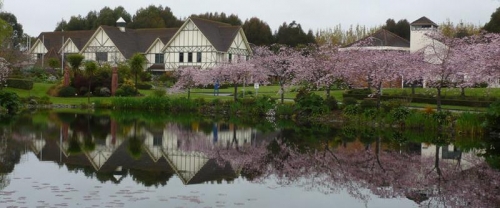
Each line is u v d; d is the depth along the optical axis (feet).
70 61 198.18
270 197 49.26
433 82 112.37
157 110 160.66
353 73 126.41
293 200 48.55
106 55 269.64
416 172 63.21
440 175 61.62
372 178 59.36
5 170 58.39
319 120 126.72
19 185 50.57
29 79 198.59
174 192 49.60
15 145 77.82
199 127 112.16
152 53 268.62
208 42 249.75
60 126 106.32
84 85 192.24
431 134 100.94
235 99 154.10
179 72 189.06
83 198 46.01
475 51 102.42
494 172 63.57
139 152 74.33
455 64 106.42
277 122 125.49
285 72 143.84
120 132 98.73
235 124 120.16
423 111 111.86
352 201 48.85
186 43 254.88
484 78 97.60
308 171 63.00
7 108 141.90
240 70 152.97
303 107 133.08
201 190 50.96
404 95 140.87
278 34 345.51
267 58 146.92
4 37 212.64
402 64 120.06
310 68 134.51
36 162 64.08
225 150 78.74
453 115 106.32
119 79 202.39
